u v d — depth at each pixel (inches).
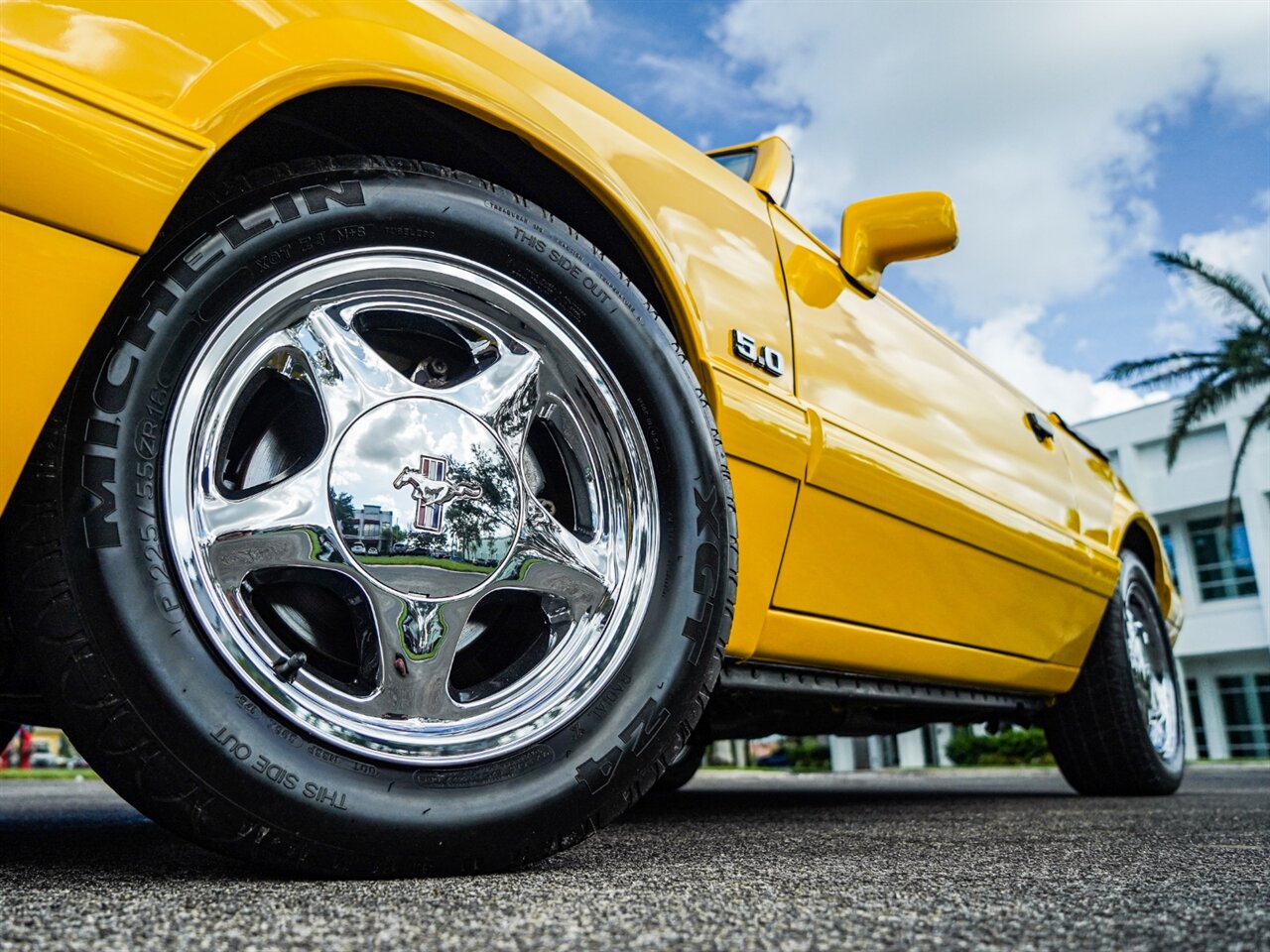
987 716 81.0
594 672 35.7
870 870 33.8
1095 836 48.3
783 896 27.5
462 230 35.6
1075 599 80.7
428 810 30.6
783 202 63.1
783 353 50.3
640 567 37.9
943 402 65.7
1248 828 53.0
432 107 36.0
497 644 36.5
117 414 28.0
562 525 37.1
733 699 62.7
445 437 34.4
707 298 46.0
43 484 26.9
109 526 27.2
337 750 30.0
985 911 25.2
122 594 27.0
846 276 60.1
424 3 38.2
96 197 26.7
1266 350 503.8
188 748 27.5
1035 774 267.9
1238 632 771.4
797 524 49.0
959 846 43.3
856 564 53.7
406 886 28.7
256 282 31.0
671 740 36.9
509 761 32.9
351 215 33.2
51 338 25.9
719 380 44.8
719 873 32.7
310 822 28.8
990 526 66.0
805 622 50.7
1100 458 101.0
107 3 28.4
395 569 32.4
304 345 32.3
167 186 27.9
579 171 39.9
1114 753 89.3
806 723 72.0
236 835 28.2
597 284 38.8
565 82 43.9
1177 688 100.3
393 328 35.4
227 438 30.4
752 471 46.0
